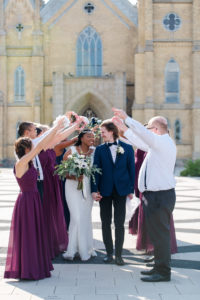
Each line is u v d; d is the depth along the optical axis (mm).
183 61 50281
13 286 7062
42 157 8969
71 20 53219
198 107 49094
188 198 18328
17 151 7668
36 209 7531
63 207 10070
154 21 50094
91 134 9219
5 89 51625
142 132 7285
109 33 53219
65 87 49656
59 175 9188
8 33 52344
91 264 8555
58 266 8422
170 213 7496
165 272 7387
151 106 49000
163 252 7387
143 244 9156
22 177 7453
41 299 6410
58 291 6809
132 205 10094
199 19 49469
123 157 8625
